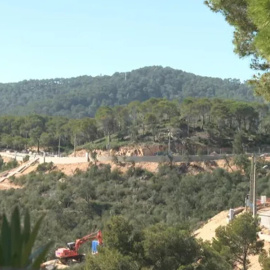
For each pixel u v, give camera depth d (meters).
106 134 139.88
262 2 10.51
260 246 30.34
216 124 130.38
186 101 138.50
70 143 154.50
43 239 54.25
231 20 16.80
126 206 78.06
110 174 93.50
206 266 25.23
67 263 43.53
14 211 3.38
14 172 111.12
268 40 10.85
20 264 3.25
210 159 98.69
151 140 119.25
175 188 85.19
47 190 87.88
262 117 150.75
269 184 76.88
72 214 71.38
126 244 25.56
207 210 73.25
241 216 30.89
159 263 24.89
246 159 89.56
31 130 165.75
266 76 17.28
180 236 25.19
